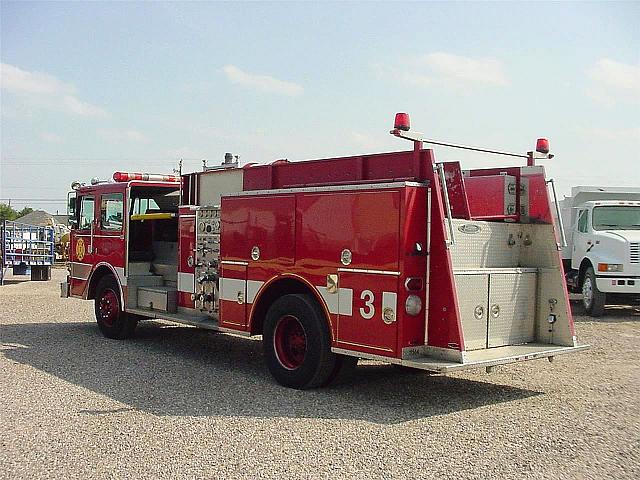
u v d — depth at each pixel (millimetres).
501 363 6391
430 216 6398
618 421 6102
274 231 7629
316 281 7094
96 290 11023
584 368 8672
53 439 5371
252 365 8648
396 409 6430
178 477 4574
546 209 7324
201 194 9242
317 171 7500
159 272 10469
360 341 6613
